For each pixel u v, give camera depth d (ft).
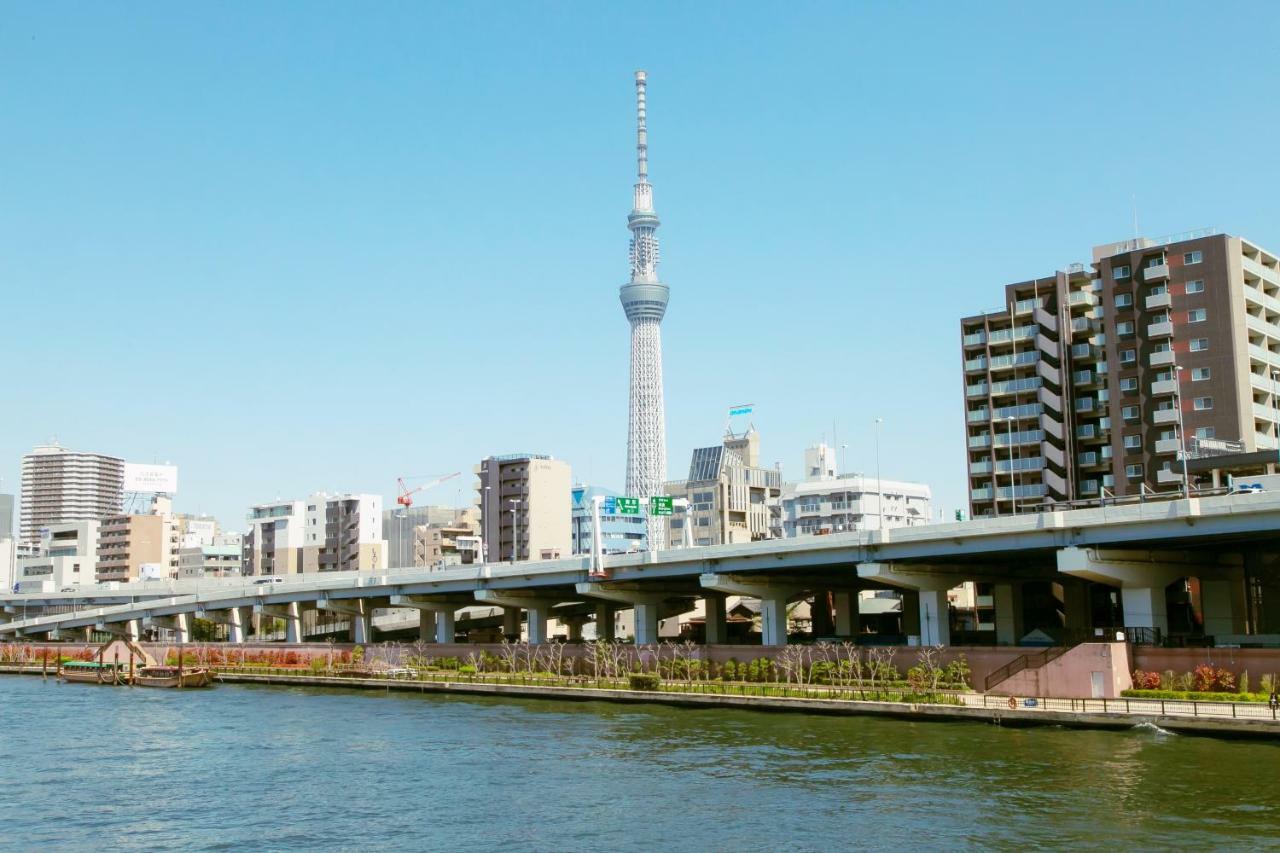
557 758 277.44
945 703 314.96
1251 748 250.57
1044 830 191.01
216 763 286.66
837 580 456.45
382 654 532.32
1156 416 486.79
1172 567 345.51
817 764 253.03
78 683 550.36
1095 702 301.22
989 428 549.54
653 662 433.89
